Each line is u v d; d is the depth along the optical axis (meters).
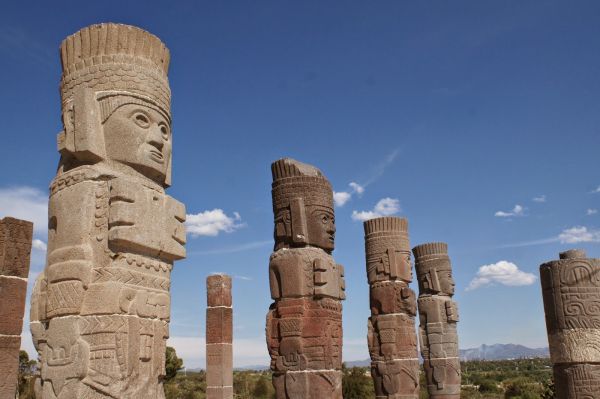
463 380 66.44
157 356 8.75
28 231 14.25
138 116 9.21
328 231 15.38
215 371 20.20
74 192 8.62
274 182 15.84
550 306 15.38
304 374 13.77
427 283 25.91
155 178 9.48
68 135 8.98
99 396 7.78
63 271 8.27
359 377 35.72
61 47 9.80
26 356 30.42
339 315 15.12
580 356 14.49
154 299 8.87
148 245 8.80
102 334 7.99
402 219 22.70
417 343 21.78
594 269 15.02
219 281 21.20
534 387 42.16
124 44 9.39
